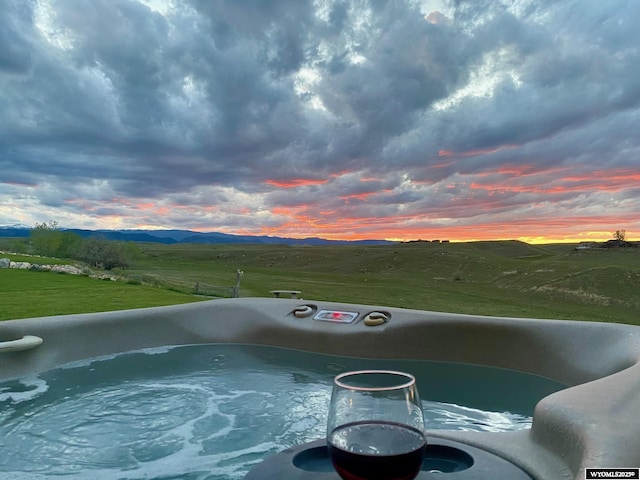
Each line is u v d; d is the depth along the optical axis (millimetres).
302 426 2703
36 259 15148
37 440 2457
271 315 4820
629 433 1371
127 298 8625
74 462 2201
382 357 4219
